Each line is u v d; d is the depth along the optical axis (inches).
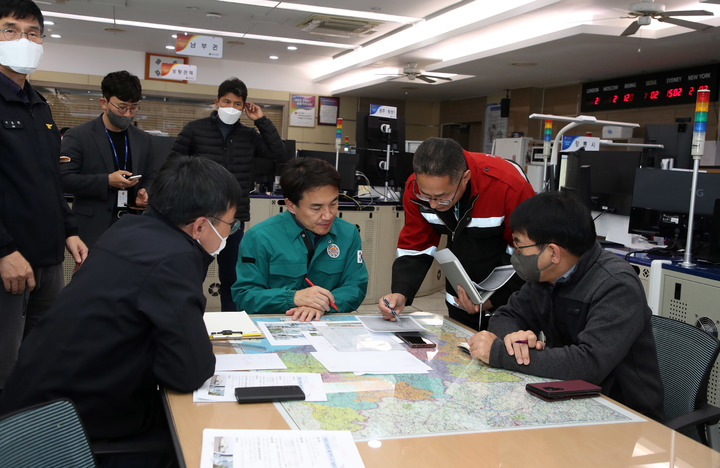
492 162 86.0
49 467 36.7
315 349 63.4
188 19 323.6
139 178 123.1
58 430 37.5
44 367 49.6
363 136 234.5
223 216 56.1
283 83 474.9
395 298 80.6
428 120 519.5
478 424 46.7
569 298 64.9
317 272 86.7
